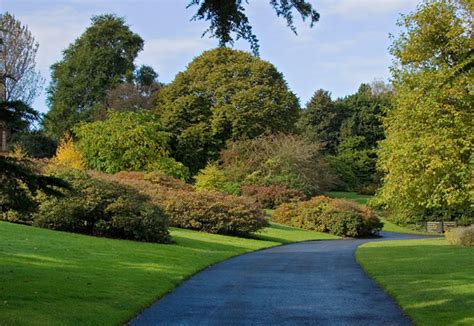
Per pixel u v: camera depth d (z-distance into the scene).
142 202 20.47
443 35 24.16
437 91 23.22
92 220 19.98
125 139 37.97
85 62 56.66
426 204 25.33
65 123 52.94
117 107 53.31
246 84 55.56
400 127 25.17
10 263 11.38
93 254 14.07
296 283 11.73
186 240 21.70
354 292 10.52
